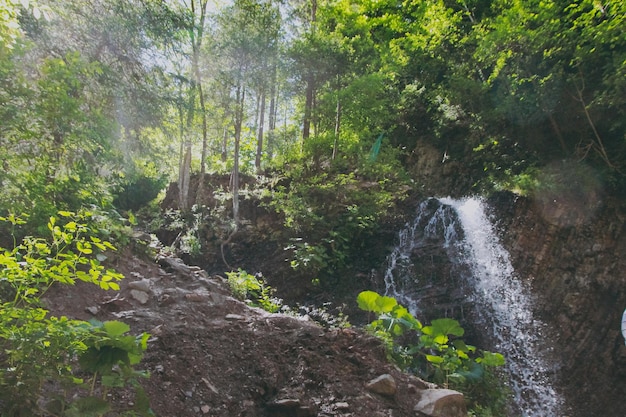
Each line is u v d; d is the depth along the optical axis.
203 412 3.51
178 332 4.30
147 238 6.89
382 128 14.85
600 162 9.84
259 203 12.49
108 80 6.47
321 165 12.66
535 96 10.34
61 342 2.46
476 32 13.00
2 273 2.58
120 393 3.29
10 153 3.79
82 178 5.39
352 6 18.44
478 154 12.77
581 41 9.43
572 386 8.27
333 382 4.06
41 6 3.50
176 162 13.30
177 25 8.23
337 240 10.84
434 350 6.97
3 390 2.38
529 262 9.66
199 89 12.05
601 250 8.98
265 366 4.16
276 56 12.26
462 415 4.22
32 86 3.90
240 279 7.31
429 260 10.66
